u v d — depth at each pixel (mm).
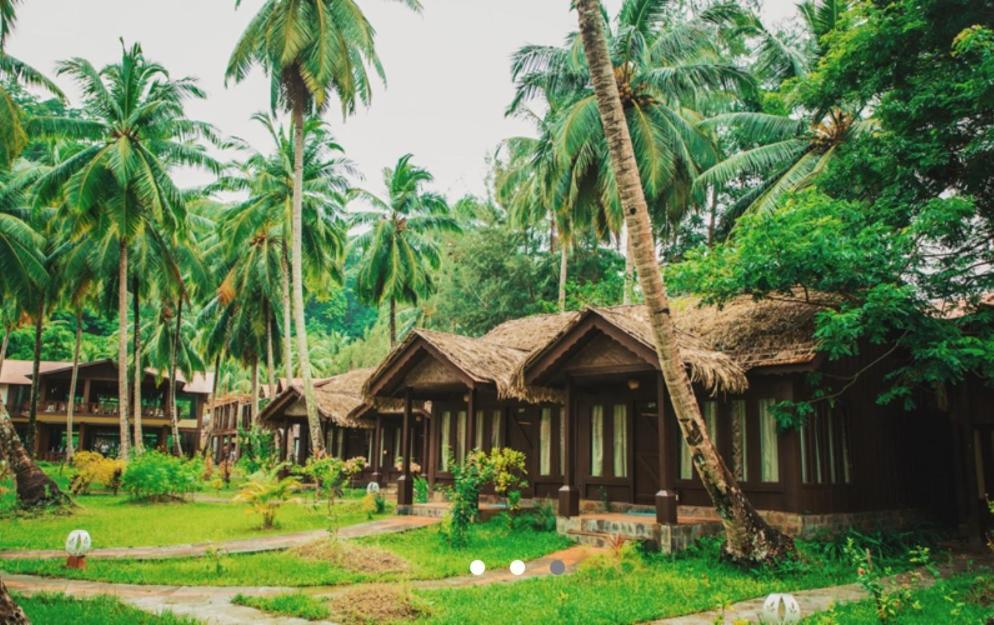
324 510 19234
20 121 20406
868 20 15078
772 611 6930
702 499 14586
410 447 18312
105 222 26906
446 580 10656
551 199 26531
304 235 33031
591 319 13836
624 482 15812
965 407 16016
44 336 59500
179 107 27547
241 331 42656
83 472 25188
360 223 36531
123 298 29234
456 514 13547
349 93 24234
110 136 27062
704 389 14547
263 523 16125
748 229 13852
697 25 23500
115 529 15477
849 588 10180
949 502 17812
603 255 39562
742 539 11039
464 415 19797
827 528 13797
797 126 23203
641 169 23062
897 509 16312
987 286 13062
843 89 15992
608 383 15930
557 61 24125
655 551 12594
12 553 12094
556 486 17141
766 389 14102
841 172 15734
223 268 41375
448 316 38719
